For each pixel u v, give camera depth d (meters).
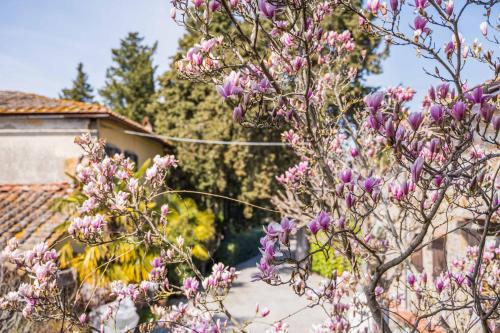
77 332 3.25
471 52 2.71
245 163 14.16
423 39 2.41
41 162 10.98
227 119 14.12
